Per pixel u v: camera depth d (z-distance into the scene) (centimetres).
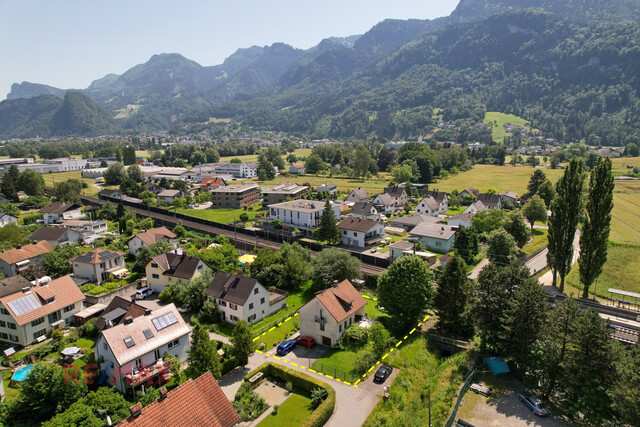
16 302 5759
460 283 5766
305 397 4509
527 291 4841
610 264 8275
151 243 9450
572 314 4428
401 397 4434
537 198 11450
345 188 18925
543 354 4444
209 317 6353
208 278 6925
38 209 14450
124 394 4441
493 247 8388
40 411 4000
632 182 17338
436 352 5541
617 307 6266
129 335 4672
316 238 11150
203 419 3362
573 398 4262
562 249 6762
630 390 3744
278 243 10475
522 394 4538
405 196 15850
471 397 4575
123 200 16162
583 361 4125
